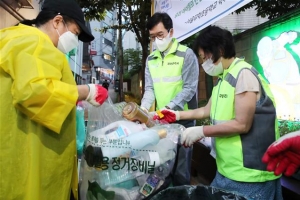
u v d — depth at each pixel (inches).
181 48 97.4
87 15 269.0
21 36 48.5
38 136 49.4
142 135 53.3
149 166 52.5
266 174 56.5
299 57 132.8
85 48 1035.3
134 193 53.0
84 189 57.1
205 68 62.9
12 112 48.9
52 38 57.6
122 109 62.1
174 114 74.9
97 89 54.6
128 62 757.3
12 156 48.9
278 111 145.4
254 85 55.0
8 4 221.1
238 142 57.2
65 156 52.4
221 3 96.8
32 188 49.0
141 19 288.8
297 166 46.1
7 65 46.1
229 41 58.2
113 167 52.7
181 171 59.2
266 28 157.2
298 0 168.7
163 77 97.1
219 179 62.2
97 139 53.7
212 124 63.2
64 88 46.8
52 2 57.5
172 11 143.5
